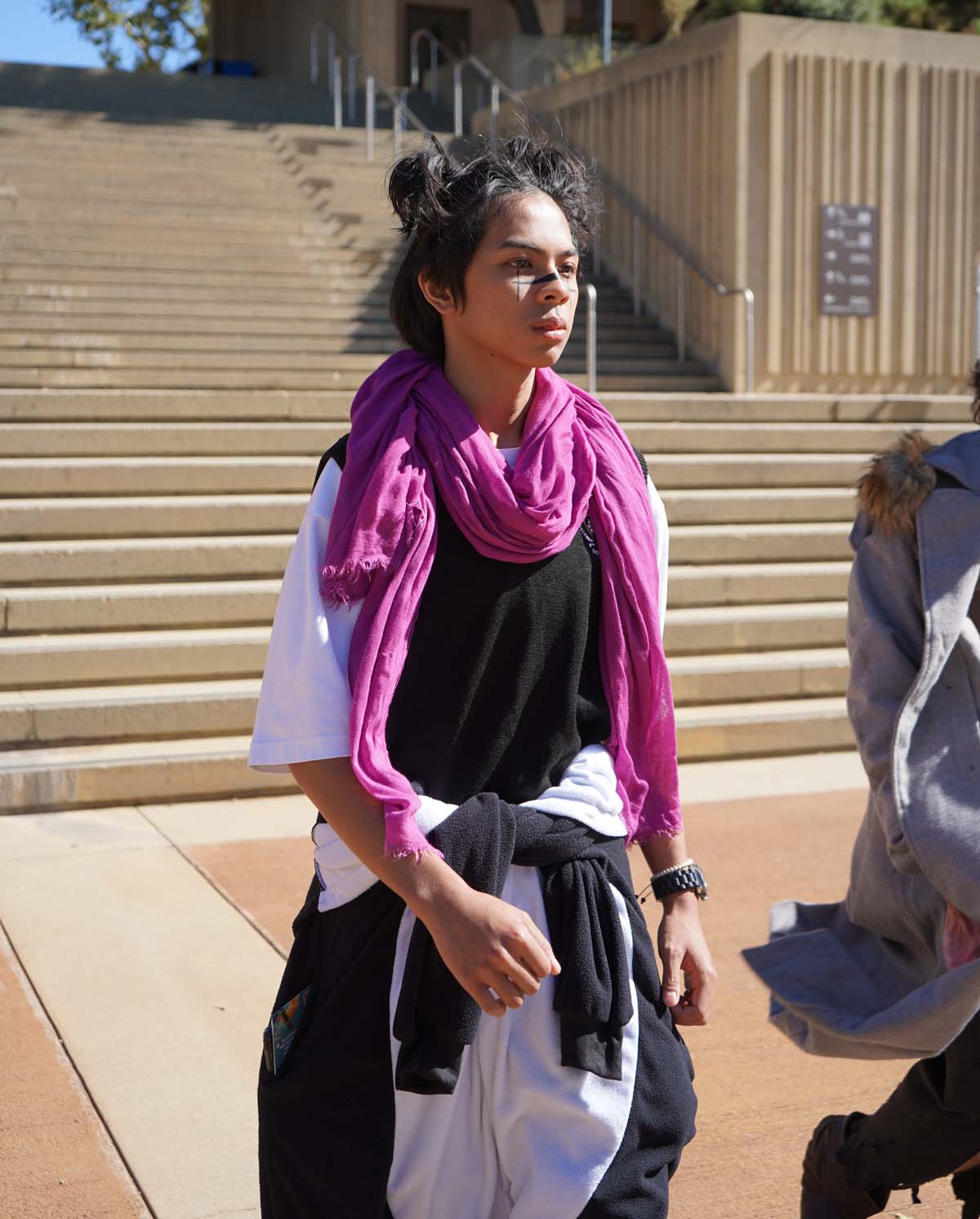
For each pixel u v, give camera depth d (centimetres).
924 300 1297
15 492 769
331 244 1365
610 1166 159
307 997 167
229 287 1264
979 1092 204
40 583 700
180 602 686
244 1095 315
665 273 1346
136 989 375
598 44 1997
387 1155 157
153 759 571
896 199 1280
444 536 161
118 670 641
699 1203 273
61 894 456
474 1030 155
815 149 1247
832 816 564
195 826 541
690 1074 173
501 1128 160
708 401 1043
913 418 1104
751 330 1199
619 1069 160
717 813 569
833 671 725
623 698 172
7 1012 359
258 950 405
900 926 221
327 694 156
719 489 936
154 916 435
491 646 162
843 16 1482
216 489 805
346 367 1120
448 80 2170
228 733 618
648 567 174
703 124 1275
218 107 2048
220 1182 277
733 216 1230
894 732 209
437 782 162
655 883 180
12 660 625
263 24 2664
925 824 203
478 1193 162
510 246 162
